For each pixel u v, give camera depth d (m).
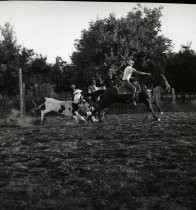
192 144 9.74
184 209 5.05
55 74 42.62
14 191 6.08
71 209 5.20
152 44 36.47
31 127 15.51
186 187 5.97
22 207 5.34
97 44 36.16
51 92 26.28
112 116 20.97
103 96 16.30
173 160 7.95
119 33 36.22
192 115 19.14
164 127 13.39
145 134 11.71
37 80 36.81
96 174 6.95
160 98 20.69
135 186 6.12
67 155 8.86
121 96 16.16
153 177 6.60
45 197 5.74
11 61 34.31
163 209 5.09
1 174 7.20
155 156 8.34
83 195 5.79
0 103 25.11
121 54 34.41
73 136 11.98
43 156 8.84
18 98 25.70
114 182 6.39
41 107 16.88
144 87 16.52
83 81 38.81
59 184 6.43
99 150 9.30
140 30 35.81
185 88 35.34
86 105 16.56
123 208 5.18
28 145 10.63
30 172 7.32
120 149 9.28
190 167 7.29
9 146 10.59
